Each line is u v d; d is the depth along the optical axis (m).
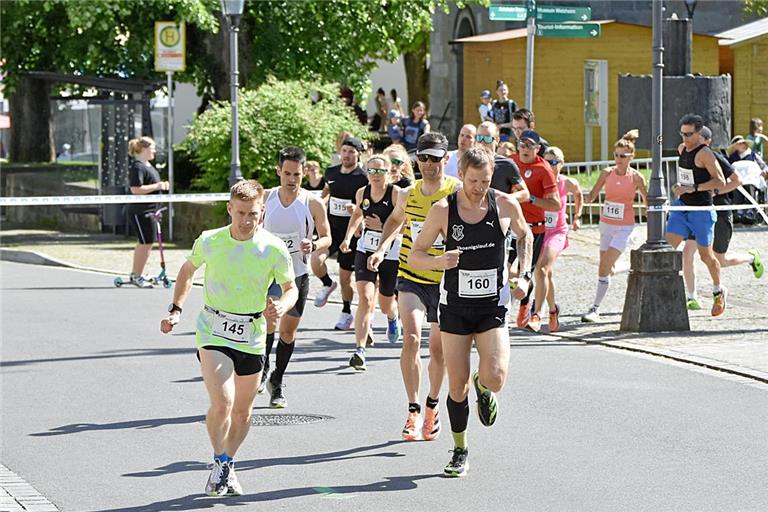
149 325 27.81
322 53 54.91
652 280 26.31
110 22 50.31
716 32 65.19
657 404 19.45
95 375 22.16
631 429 17.80
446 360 15.27
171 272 37.84
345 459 16.25
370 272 22.31
